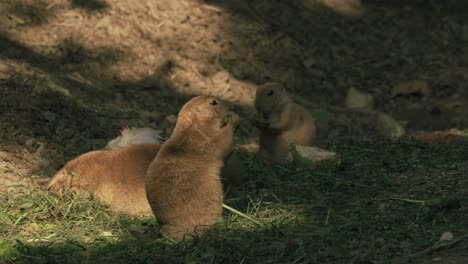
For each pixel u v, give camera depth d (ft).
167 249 26.81
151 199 27.91
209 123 27.78
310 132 39.93
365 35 64.85
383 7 69.21
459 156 36.99
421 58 62.90
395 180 34.19
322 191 33.65
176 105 51.19
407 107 55.93
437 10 69.67
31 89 46.39
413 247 25.82
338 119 51.72
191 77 55.01
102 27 56.49
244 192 34.04
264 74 57.41
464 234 26.63
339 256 25.25
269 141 39.45
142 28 57.98
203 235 26.96
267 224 28.99
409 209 29.89
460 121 53.52
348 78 59.16
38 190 33.63
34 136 42.19
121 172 32.37
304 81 57.77
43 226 30.14
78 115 45.70
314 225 28.81
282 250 25.68
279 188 33.81
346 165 37.11
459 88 59.21
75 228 29.96
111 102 49.55
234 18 61.82
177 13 60.29
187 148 27.71
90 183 32.73
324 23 65.16
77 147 41.88
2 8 55.06
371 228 27.86
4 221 30.32
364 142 43.19
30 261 26.40
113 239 28.55
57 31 54.95
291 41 61.26
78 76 51.75
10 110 43.75
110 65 54.03
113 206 32.22
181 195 27.48
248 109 52.37
